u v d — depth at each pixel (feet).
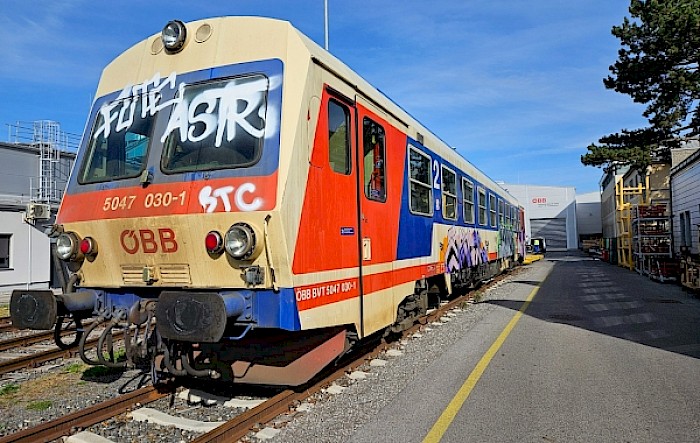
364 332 20.11
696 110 87.97
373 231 21.31
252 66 16.63
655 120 88.28
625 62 85.66
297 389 18.97
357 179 19.84
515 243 78.38
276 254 15.01
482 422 17.07
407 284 25.41
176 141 16.92
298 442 15.37
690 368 23.35
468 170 42.06
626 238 94.07
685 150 79.00
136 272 17.12
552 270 89.97
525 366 23.94
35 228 71.20
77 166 18.75
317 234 16.70
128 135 17.97
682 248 65.87
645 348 27.35
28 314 16.97
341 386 20.71
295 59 16.51
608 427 16.60
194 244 15.85
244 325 15.61
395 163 24.31
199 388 19.98
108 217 16.99
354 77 20.56
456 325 34.30
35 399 20.15
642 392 20.04
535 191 212.23
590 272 83.71
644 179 99.96
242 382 18.07
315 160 16.75
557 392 20.13
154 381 18.37
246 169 15.51
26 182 72.79
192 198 15.83
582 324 34.71
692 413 17.72
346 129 19.36
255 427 16.14
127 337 17.17
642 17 83.15
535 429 16.48
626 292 53.98
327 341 18.88
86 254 17.65
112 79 19.21
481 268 49.11
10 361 24.61
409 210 26.08
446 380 21.68
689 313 39.14
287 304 15.14
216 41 17.43
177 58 17.88
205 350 18.49
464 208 39.88
